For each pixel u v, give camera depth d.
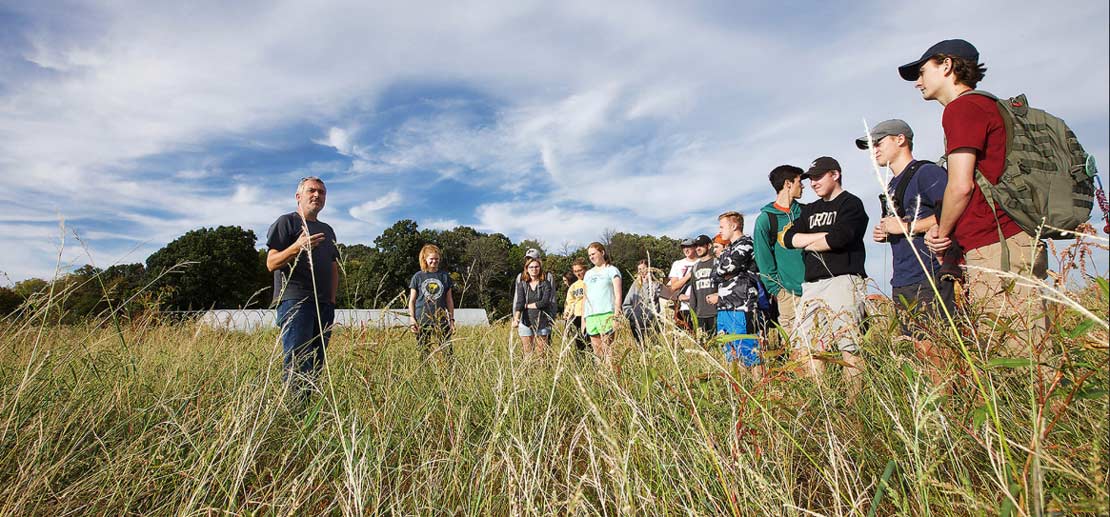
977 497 1.37
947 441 1.47
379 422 2.54
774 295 4.21
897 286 3.05
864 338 2.23
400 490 2.12
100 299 3.26
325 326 3.90
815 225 3.67
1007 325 1.62
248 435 2.21
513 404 2.50
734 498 1.54
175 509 1.87
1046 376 1.47
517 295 6.81
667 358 2.20
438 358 3.43
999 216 2.24
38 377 2.54
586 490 1.96
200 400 2.62
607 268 6.47
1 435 2.06
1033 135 2.12
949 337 1.74
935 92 2.61
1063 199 2.04
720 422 1.96
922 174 2.98
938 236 2.41
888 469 1.41
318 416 2.49
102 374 2.89
